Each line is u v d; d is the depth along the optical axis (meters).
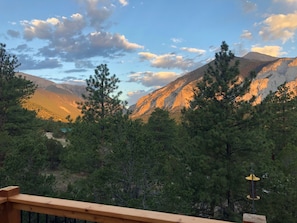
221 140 10.02
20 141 10.21
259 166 9.75
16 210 2.02
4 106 16.16
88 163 13.23
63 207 1.84
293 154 12.14
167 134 20.00
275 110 14.48
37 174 9.03
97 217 1.77
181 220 1.57
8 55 16.73
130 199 8.34
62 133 30.19
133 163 9.06
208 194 9.41
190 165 10.19
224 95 10.71
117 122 12.63
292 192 9.30
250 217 1.47
